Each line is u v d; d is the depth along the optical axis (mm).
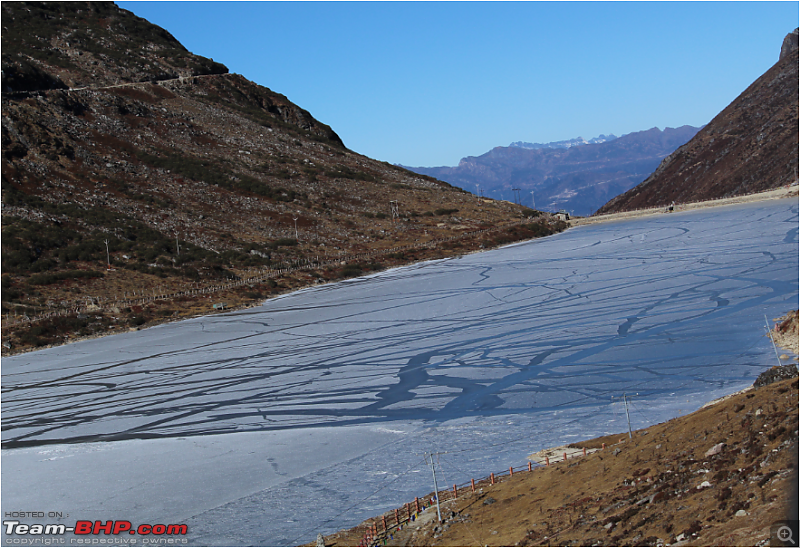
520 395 59594
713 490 24438
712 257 105062
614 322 78938
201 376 78125
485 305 97938
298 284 128375
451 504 35719
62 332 103875
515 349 74000
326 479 45312
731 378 55969
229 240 148875
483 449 47094
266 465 49344
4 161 154500
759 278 88312
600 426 48625
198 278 127688
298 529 37781
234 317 109188
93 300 114062
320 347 86000
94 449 56750
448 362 72562
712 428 30609
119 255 133250
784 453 24375
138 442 57656
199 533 38906
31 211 139875
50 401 73562
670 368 61000
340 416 59719
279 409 63469
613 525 24906
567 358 68438
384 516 36688
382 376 70500
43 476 50875
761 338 65000
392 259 142500
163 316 111250
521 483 35312
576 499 29469
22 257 123625
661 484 27047
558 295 97250
